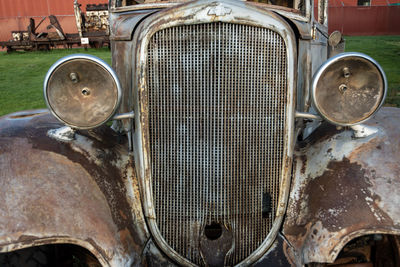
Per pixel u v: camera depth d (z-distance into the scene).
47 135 2.13
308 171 2.23
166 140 1.95
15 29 22.81
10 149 2.01
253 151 1.94
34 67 13.47
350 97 1.98
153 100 1.93
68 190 1.92
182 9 1.83
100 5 15.78
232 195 1.94
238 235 1.99
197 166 1.93
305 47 2.63
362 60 1.88
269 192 2.02
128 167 2.21
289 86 1.95
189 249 2.01
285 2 3.06
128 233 1.98
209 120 1.88
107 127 2.41
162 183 1.99
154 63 1.89
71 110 1.92
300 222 2.07
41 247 2.22
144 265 1.97
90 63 1.84
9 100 8.62
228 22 1.79
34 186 1.88
